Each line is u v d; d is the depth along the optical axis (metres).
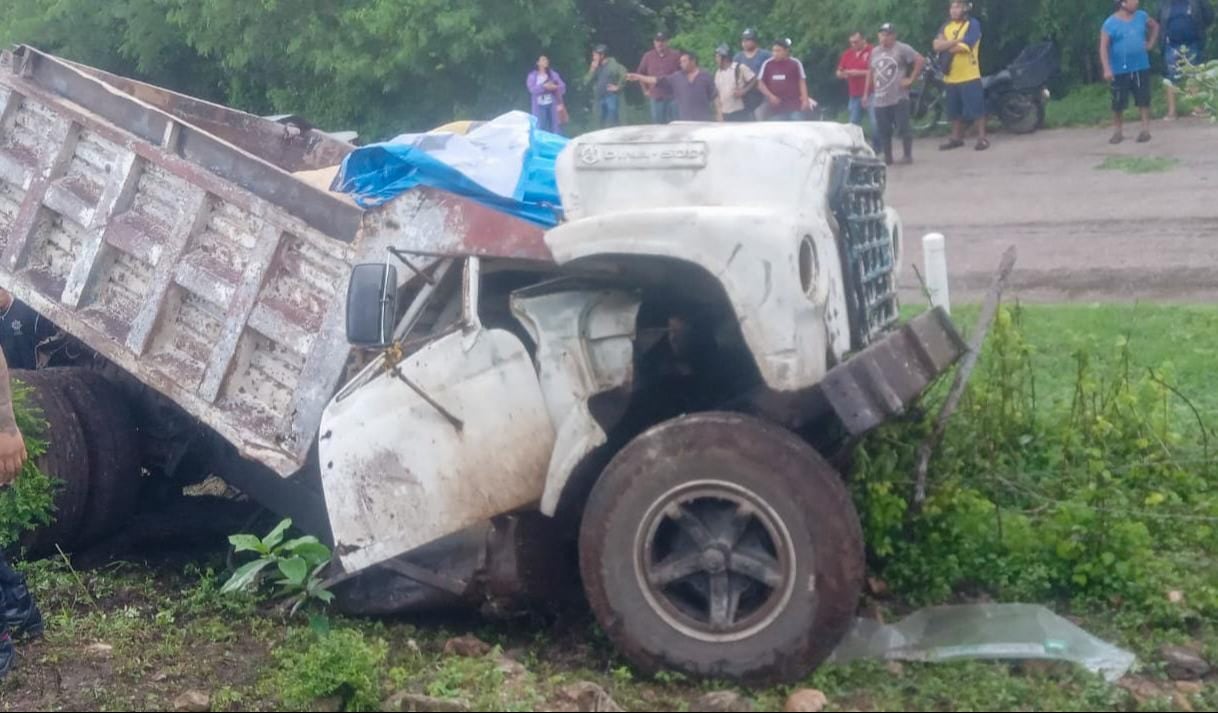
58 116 7.65
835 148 5.93
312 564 6.43
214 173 7.00
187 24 24.06
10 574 5.95
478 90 23.81
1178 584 6.25
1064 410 7.61
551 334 5.83
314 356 6.55
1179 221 13.99
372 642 6.14
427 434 5.91
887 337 5.61
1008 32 23.17
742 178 5.64
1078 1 22.59
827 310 5.55
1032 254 13.41
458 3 22.89
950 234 14.69
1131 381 8.26
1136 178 16.22
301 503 7.33
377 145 6.55
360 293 5.81
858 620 5.88
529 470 5.83
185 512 8.32
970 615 6.00
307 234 6.58
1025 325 10.08
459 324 5.91
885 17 23.45
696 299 5.92
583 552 5.61
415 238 6.20
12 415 5.90
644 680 5.65
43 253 7.73
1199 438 7.65
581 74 24.30
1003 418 7.21
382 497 5.98
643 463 5.52
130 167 7.30
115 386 7.88
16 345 8.47
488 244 6.01
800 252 5.46
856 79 20.38
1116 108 18.17
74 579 7.21
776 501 5.38
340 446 6.05
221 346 6.89
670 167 5.69
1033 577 6.28
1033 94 20.28
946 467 6.54
